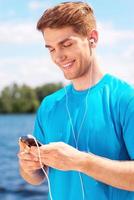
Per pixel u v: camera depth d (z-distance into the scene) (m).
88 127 2.37
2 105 100.12
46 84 97.31
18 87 99.62
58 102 2.57
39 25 2.33
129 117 2.27
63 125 2.49
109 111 2.34
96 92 2.41
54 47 2.32
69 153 2.20
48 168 2.58
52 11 2.30
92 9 2.39
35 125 2.72
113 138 2.31
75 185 2.39
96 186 2.33
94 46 2.39
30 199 11.32
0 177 15.35
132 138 2.25
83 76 2.44
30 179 2.67
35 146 2.31
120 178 2.17
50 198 2.54
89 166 2.19
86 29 2.33
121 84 2.40
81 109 2.44
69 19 2.27
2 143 33.56
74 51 2.31
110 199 2.32
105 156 2.31
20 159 2.46
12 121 79.81
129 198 2.30
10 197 11.62
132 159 2.26
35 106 99.69
